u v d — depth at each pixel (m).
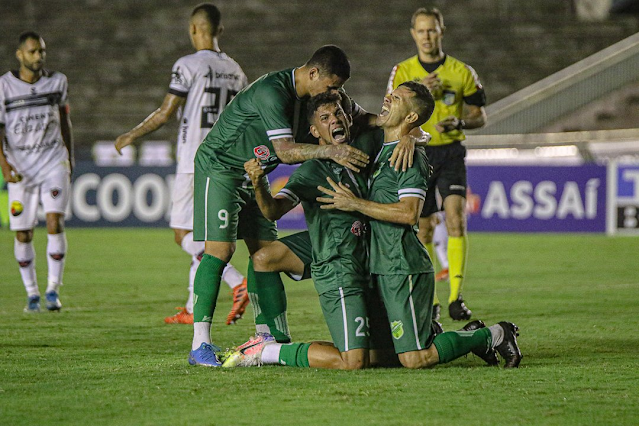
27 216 12.58
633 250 22.11
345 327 7.78
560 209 26.30
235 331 10.63
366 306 7.86
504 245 23.28
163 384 7.27
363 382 7.30
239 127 8.34
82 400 6.70
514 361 7.95
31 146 12.55
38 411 6.37
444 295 14.26
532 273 17.48
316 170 7.98
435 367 8.00
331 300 7.84
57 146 12.74
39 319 11.69
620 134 27.03
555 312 12.21
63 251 12.57
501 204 26.44
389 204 7.65
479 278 16.67
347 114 8.21
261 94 8.05
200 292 8.31
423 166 7.80
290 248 8.39
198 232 8.56
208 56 11.82
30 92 12.59
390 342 8.06
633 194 26.09
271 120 8.01
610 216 26.27
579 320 11.41
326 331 10.48
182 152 11.74
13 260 19.77
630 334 10.20
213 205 8.45
